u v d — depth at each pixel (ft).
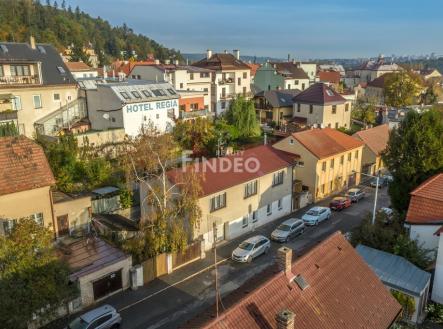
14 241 60.59
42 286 60.80
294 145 143.74
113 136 158.61
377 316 56.70
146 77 246.27
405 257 80.59
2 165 88.53
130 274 86.33
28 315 59.26
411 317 70.23
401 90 317.22
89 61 434.30
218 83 262.88
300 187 140.67
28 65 163.02
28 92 160.66
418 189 91.04
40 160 93.25
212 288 87.40
